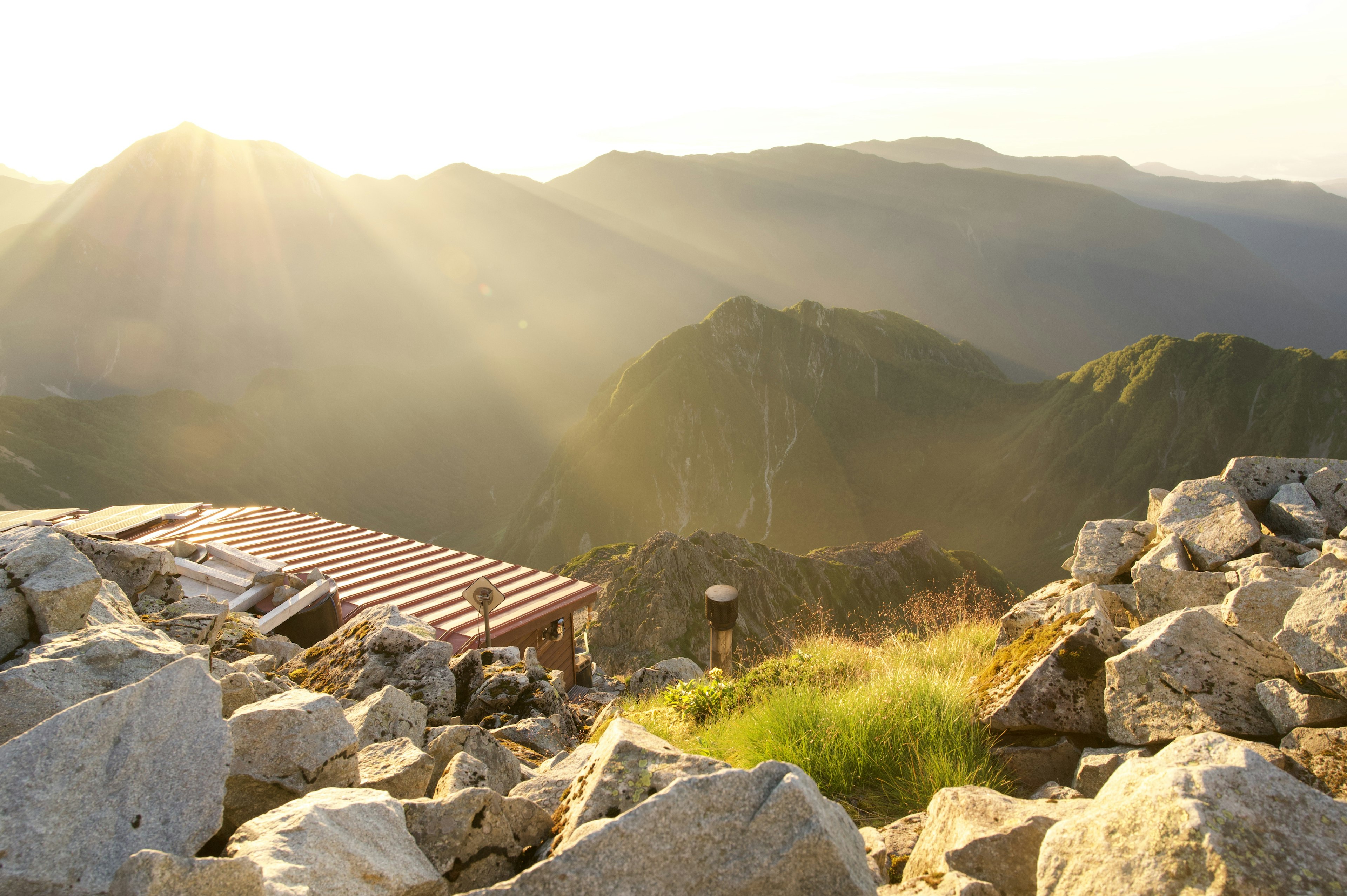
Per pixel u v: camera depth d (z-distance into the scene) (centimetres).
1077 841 277
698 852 253
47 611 487
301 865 258
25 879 244
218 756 301
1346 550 570
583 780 355
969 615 973
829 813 275
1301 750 388
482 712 810
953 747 507
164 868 220
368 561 2072
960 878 303
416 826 322
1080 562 759
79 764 279
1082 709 496
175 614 895
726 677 953
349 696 734
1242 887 218
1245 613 504
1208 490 728
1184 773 260
